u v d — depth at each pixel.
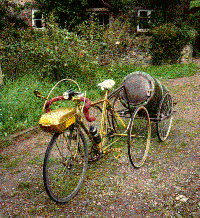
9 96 6.88
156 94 4.54
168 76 10.87
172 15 15.66
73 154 3.72
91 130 3.66
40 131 5.67
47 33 8.93
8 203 3.32
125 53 11.06
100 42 10.34
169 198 3.25
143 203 3.19
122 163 4.15
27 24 14.62
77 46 8.80
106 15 16.52
